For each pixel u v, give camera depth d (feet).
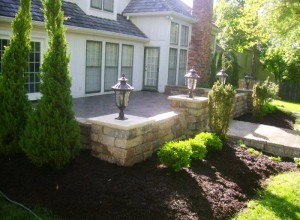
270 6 37.37
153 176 14.21
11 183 13.62
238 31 82.02
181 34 51.88
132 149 14.90
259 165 18.78
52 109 13.85
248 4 41.63
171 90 46.68
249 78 42.96
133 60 46.96
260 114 34.50
